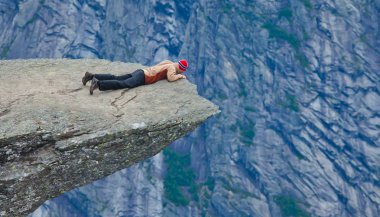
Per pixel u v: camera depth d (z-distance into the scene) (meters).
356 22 130.50
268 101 127.25
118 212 107.69
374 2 132.00
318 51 128.75
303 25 132.50
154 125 9.26
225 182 117.19
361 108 123.12
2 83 10.38
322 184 114.75
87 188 108.19
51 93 10.12
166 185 117.69
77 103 9.69
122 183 111.12
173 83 11.38
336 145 119.88
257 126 124.44
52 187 8.48
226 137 124.62
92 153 8.66
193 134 129.12
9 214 8.15
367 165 117.69
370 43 129.12
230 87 131.62
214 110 10.23
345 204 113.94
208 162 124.69
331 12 131.25
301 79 127.50
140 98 10.38
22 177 7.90
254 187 116.44
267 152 120.00
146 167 118.56
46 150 8.29
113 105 9.88
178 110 9.94
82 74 11.91
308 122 121.69
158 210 111.44
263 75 130.88
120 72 12.53
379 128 120.94
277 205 112.12
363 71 125.69
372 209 113.44
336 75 126.19
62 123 8.63
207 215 113.31
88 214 106.25
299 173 115.88
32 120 8.49
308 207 111.31
